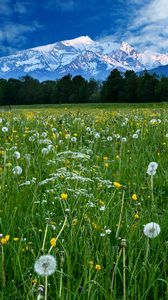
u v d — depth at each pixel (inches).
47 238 164.7
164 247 159.9
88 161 285.3
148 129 476.4
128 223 177.6
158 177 263.4
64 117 639.8
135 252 154.9
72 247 156.0
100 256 149.9
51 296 129.6
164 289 141.3
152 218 187.3
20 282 140.8
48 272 105.3
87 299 126.0
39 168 263.4
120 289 142.8
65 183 221.9
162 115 649.6
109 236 166.7
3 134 456.1
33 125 533.0
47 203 206.1
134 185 246.4
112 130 493.7
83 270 141.9
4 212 184.5
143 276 140.4
